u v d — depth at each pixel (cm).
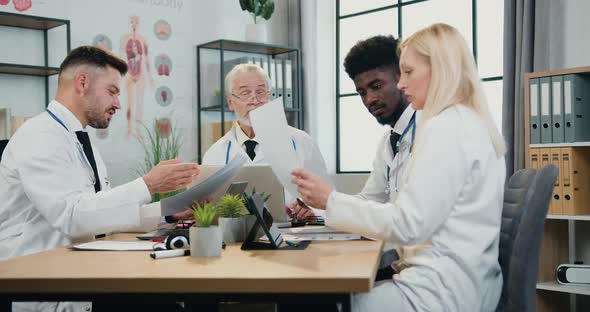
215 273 127
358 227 148
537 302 312
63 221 184
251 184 212
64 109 213
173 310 184
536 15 354
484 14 433
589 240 338
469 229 147
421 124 153
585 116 308
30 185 189
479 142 148
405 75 161
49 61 418
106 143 441
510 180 183
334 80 535
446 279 144
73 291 127
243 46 492
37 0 412
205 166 207
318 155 302
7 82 400
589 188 311
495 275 156
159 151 452
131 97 453
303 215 226
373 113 230
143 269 134
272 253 155
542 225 149
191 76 486
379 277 178
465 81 155
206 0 494
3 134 361
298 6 532
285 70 501
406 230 141
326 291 120
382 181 239
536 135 313
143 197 184
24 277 128
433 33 157
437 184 142
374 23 508
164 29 471
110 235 211
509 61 369
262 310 148
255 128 167
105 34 441
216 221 190
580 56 344
